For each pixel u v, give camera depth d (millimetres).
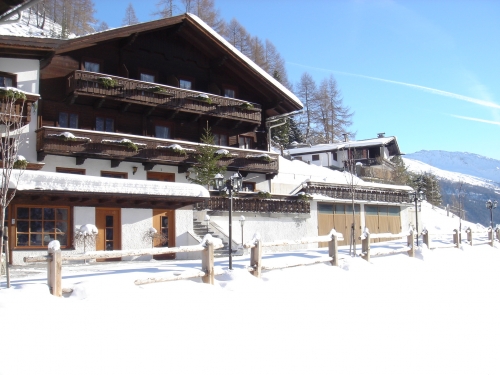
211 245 9539
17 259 16969
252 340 7789
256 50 74438
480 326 11445
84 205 18406
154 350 6762
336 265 12914
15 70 20188
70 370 5906
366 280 12500
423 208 46344
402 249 16375
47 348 6113
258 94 28500
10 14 5559
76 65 22578
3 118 15867
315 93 73500
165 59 25438
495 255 21984
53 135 20266
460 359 9328
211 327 7773
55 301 7137
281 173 32531
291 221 26266
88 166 22031
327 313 9703
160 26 23953
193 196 19797
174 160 23453
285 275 11047
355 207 30734
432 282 14297
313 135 72438
